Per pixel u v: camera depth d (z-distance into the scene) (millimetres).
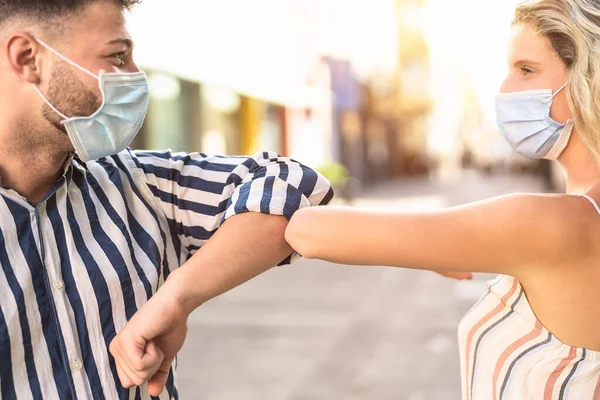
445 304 8172
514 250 1280
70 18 1268
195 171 1539
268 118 21641
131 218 1457
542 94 1437
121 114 1326
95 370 1336
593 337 1336
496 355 1430
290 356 6078
